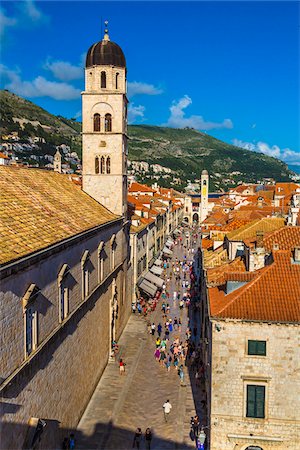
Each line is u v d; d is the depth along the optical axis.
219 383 33.00
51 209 42.00
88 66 63.94
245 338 32.47
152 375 51.75
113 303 58.12
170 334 65.81
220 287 40.12
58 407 34.69
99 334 50.12
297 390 32.34
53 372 33.34
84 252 43.28
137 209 105.75
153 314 76.00
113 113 63.59
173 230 189.88
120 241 63.81
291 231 46.72
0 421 23.84
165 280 102.94
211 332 34.00
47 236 33.97
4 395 24.45
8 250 26.80
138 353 58.28
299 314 32.22
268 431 32.84
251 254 41.09
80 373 41.53
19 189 40.62
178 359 56.00
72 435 37.00
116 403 45.06
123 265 66.12
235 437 32.97
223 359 32.78
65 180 59.34
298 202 92.44
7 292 24.91
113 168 64.06
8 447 25.09
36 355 29.38
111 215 60.88
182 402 45.41
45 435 31.36
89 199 60.97
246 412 32.97
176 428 40.78
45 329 31.72
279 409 32.59
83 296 43.16
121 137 63.72
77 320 40.28
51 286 33.00
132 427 40.84
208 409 36.94
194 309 76.62
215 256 57.16
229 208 134.00
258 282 34.72
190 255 141.88
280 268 35.59
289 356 32.22
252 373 32.62
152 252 110.50
